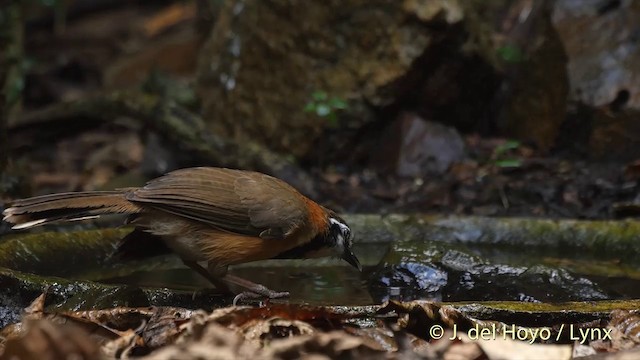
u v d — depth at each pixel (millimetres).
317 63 13617
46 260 8195
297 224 7332
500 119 14156
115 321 6238
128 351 5676
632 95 12711
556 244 9102
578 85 13078
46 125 15750
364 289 7969
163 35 21922
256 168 13016
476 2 14352
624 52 13031
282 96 13844
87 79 20984
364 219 9523
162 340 5879
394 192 12531
